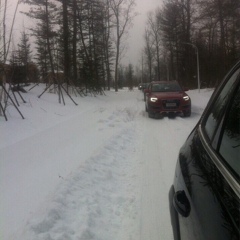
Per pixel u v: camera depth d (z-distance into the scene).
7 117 10.90
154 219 4.45
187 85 43.66
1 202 4.74
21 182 5.51
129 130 10.78
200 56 42.75
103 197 5.17
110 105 19.64
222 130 2.46
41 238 3.72
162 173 6.28
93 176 5.86
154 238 3.98
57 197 4.70
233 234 1.61
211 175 2.20
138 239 3.98
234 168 1.95
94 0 32.41
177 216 2.73
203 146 2.71
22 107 12.80
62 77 22.47
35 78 28.16
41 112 12.76
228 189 1.88
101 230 4.21
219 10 33.12
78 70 26.61
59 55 25.62
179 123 12.14
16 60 15.80
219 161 2.21
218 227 1.77
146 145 8.77
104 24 42.88
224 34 33.78
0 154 7.15
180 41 49.03
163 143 8.91
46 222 4.04
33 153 7.32
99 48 39.03
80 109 15.53
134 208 4.80
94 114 13.83
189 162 2.78
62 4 25.05
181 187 2.70
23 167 6.33
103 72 38.62
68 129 10.27
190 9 43.91
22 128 9.88
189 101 13.65
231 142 2.19
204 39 44.44
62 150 7.59
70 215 4.42
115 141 8.73
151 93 14.55
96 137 9.09
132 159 7.41
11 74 13.30
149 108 13.88
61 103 16.19
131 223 4.38
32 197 4.82
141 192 5.37
